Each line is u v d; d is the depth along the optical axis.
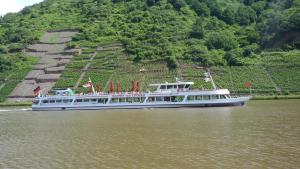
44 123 88.69
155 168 41.56
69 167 43.47
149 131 67.25
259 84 159.38
